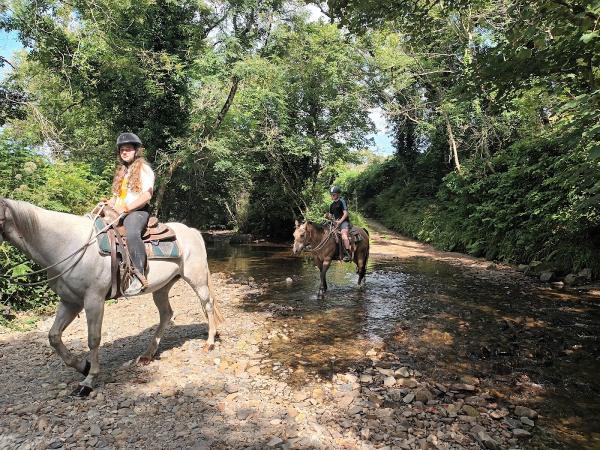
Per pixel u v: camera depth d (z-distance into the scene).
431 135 22.69
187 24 15.99
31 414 3.85
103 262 4.39
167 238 5.08
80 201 9.16
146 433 3.57
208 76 15.59
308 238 9.20
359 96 20.80
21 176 7.91
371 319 7.44
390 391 4.52
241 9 16.47
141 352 5.59
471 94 6.96
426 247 20.50
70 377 4.73
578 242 11.36
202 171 19.09
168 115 15.93
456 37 17.02
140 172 4.72
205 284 5.71
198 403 4.12
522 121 16.95
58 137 11.27
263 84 18.75
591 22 4.71
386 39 19.94
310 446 3.42
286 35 18.25
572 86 6.55
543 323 7.11
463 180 18.77
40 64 13.70
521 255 13.73
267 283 11.00
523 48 5.44
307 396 4.39
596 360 5.48
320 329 6.84
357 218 27.11
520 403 4.34
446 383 4.80
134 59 14.13
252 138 20.75
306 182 23.05
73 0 12.70
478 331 6.69
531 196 13.30
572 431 3.79
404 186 31.50
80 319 7.14
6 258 6.91
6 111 10.56
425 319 7.39
